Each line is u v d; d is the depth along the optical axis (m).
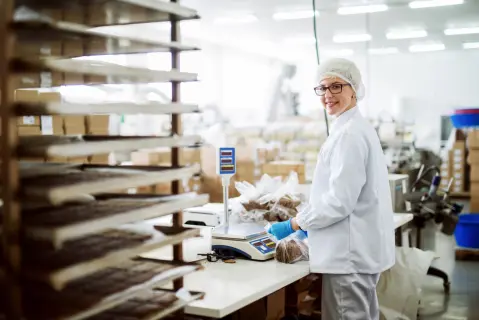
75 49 1.17
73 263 0.97
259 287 1.82
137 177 1.12
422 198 4.23
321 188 2.26
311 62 8.10
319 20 6.86
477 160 5.94
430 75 9.52
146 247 1.12
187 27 7.41
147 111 1.16
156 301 1.23
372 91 9.85
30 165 1.16
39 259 0.99
